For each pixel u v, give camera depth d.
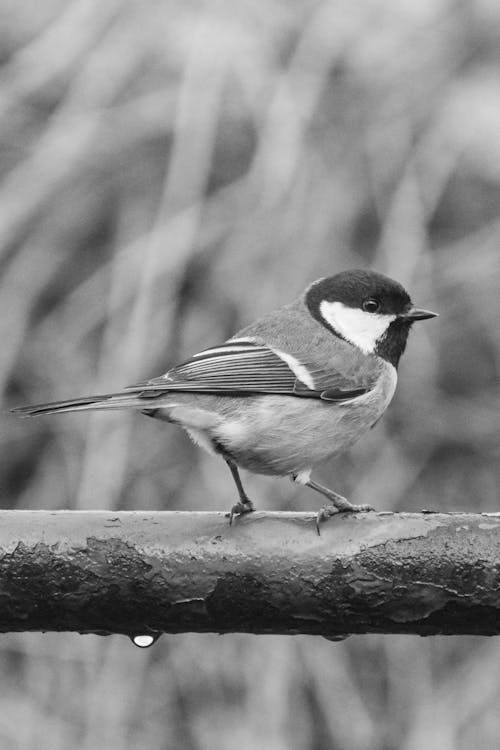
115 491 10.62
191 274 11.72
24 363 11.73
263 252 11.51
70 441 11.45
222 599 4.76
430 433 11.45
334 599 4.73
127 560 4.76
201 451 11.08
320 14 12.68
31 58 13.03
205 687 10.59
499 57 12.59
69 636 10.57
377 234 11.88
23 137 12.81
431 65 12.55
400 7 12.90
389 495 11.16
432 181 11.81
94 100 12.59
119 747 10.20
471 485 11.45
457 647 11.11
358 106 12.38
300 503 10.90
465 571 4.66
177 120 12.02
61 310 11.93
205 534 4.79
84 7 13.19
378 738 10.59
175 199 11.71
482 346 11.65
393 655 10.98
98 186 12.27
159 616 4.82
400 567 4.69
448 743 10.50
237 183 12.00
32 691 10.48
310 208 11.63
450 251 11.81
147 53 12.87
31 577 4.77
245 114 12.38
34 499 11.21
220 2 12.74
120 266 11.58
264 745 10.25
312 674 10.73
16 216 11.98
